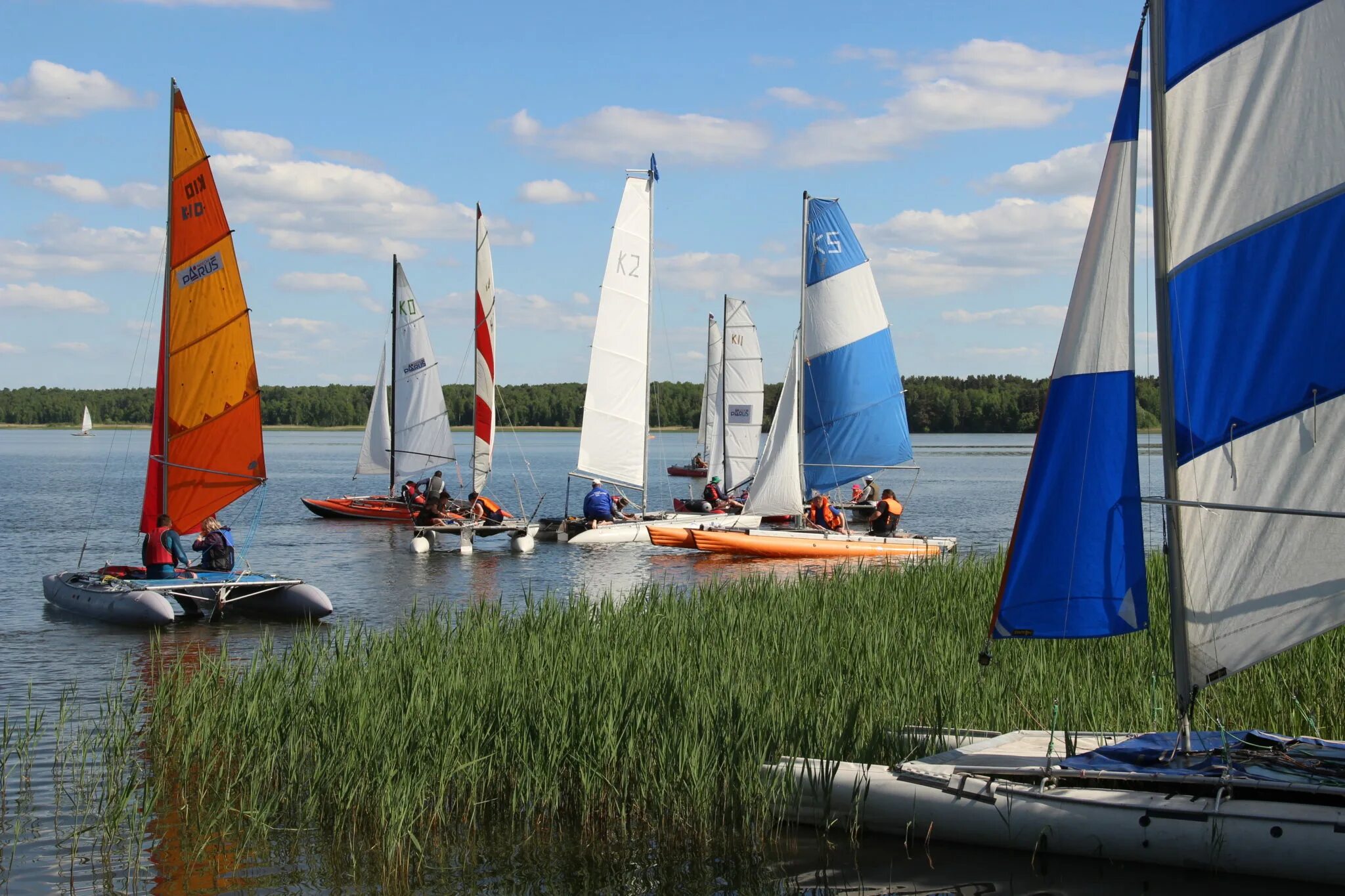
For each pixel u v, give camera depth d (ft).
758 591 66.39
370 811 33.24
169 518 75.46
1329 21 27.91
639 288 126.62
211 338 79.77
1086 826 29.19
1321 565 28.27
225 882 29.94
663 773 33.06
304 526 146.00
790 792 32.68
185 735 39.42
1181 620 29.32
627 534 123.54
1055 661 44.21
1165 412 29.12
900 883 29.27
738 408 149.28
